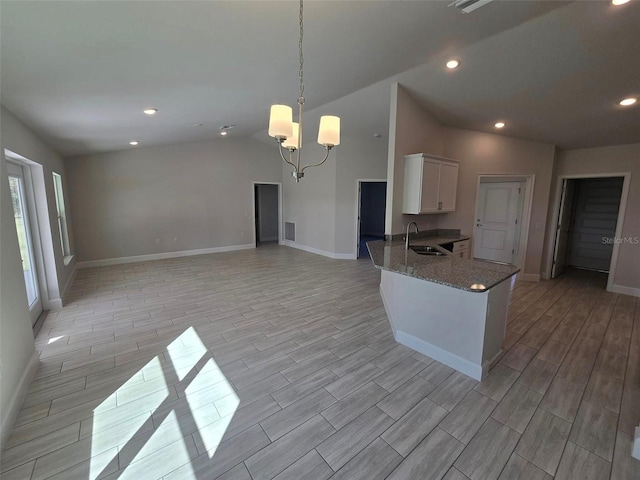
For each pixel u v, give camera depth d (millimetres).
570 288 4934
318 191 7320
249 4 1780
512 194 5578
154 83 2736
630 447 1762
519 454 1717
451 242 4410
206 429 1896
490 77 3258
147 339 3066
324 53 2645
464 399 2184
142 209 6539
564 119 3994
